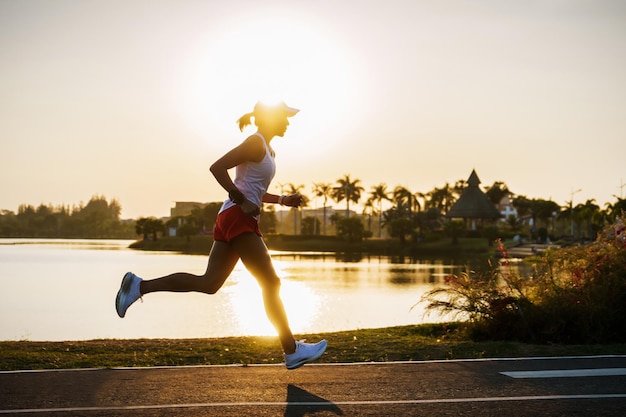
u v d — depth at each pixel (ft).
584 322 30.83
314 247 426.51
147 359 26.35
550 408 15.81
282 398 16.84
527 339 31.73
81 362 25.40
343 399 16.74
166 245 477.36
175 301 98.22
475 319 33.53
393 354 26.30
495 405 16.12
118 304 16.84
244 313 81.97
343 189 490.08
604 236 36.37
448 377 19.54
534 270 35.94
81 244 573.74
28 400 16.65
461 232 400.47
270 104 17.17
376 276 169.99
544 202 463.83
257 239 16.80
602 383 18.61
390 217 484.33
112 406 16.02
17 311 84.07
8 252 353.31
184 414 15.29
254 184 16.81
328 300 103.81
